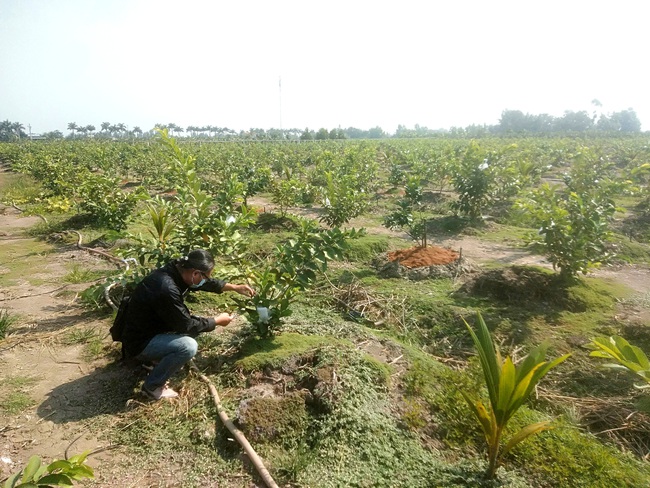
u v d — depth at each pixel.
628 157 18.88
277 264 4.57
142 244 5.50
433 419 3.64
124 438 3.40
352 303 5.98
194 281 4.00
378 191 15.56
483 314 5.59
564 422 3.84
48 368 4.34
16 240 9.43
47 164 17.25
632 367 3.31
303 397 3.62
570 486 3.09
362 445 3.28
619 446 3.75
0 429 3.46
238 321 5.18
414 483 3.02
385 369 4.05
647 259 8.28
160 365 3.78
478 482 3.03
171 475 3.08
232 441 3.31
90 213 10.58
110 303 5.65
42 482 2.46
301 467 3.09
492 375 2.96
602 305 5.91
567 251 6.14
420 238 9.39
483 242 9.38
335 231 4.61
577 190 9.55
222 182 12.96
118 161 22.12
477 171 10.52
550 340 5.07
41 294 6.25
